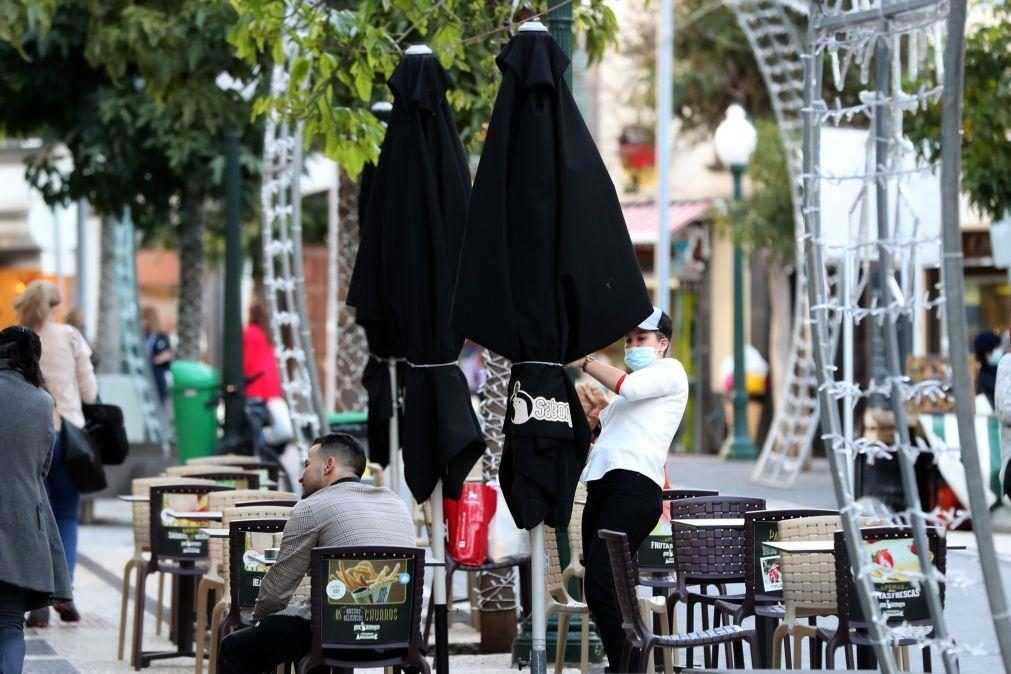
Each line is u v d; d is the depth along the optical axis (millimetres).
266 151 36031
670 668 22203
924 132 36219
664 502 24641
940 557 18969
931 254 35469
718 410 78875
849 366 30844
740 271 68250
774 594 21188
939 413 41906
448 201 21391
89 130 49000
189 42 38312
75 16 46250
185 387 47500
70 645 28219
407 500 30562
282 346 36969
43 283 30375
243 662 19125
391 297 21266
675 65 75375
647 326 21266
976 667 25172
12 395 20859
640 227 78625
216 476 29078
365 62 25438
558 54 19406
